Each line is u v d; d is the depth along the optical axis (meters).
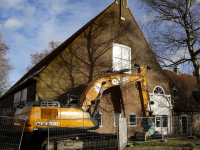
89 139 10.95
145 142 13.67
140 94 16.00
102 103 16.73
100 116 16.41
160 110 20.16
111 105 17.19
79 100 11.54
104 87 13.66
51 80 14.96
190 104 22.98
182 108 21.66
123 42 19.16
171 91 21.59
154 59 19.47
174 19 15.45
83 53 16.72
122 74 15.01
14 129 10.27
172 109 21.03
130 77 15.34
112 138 11.05
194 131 19.16
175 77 24.69
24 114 9.94
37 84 14.48
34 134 10.04
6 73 41.53
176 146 12.19
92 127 10.88
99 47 17.64
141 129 18.34
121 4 19.77
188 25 15.13
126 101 18.16
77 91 15.73
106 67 17.64
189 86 24.81
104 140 11.00
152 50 16.02
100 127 16.23
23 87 18.06
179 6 14.94
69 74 15.74
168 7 15.11
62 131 10.09
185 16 15.17
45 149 9.52
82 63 16.50
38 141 9.92
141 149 11.21
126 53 19.17
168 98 21.06
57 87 15.07
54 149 9.84
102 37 17.98
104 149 10.84
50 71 15.05
